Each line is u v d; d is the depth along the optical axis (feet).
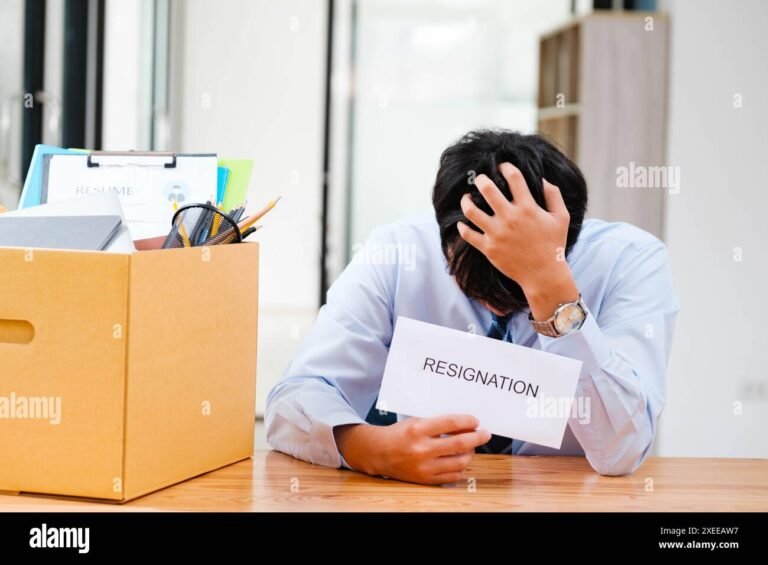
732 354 15.14
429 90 23.68
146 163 4.03
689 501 3.55
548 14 23.38
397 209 23.90
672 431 15.08
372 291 4.91
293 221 23.63
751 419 15.12
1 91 9.36
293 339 21.53
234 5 23.09
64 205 3.55
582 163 15.49
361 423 4.00
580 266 4.81
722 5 15.16
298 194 23.59
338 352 4.72
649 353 4.46
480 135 4.17
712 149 15.21
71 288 3.23
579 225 4.14
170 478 3.53
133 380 3.25
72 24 11.27
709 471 4.10
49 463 3.32
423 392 3.85
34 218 3.45
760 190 15.21
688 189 15.19
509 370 3.79
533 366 3.77
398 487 3.71
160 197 4.00
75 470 3.29
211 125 23.18
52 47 10.48
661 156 15.51
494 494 3.61
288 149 23.50
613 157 15.48
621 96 15.47
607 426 3.95
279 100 23.36
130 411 3.25
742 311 15.20
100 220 3.42
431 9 23.48
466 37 23.56
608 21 15.44
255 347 4.03
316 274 23.71
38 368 3.29
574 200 4.11
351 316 4.83
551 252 3.89
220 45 23.15
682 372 15.10
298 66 23.38
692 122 15.21
